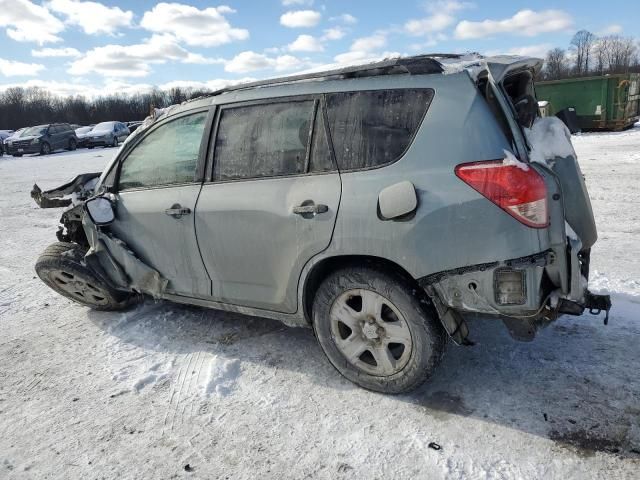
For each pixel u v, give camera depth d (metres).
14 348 4.03
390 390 3.02
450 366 3.33
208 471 2.59
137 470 2.62
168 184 3.77
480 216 2.53
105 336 4.14
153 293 4.04
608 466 2.42
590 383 3.04
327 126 3.04
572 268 2.64
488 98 2.66
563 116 3.20
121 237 4.07
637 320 3.77
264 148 3.29
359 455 2.61
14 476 2.64
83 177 4.74
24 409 3.21
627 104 19.36
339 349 3.14
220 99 3.57
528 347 3.49
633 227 6.27
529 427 2.71
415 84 2.82
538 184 2.49
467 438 2.67
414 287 2.81
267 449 2.71
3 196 12.62
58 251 4.38
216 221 3.40
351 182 2.89
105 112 73.94
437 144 2.69
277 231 3.14
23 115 71.31
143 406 3.16
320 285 3.11
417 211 2.65
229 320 4.25
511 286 2.54
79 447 2.82
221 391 3.26
